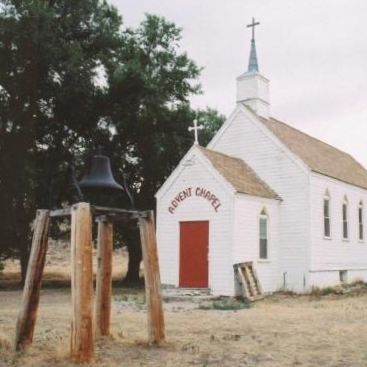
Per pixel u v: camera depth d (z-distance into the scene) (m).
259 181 26.17
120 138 33.97
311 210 25.27
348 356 9.80
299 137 30.88
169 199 24.31
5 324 13.76
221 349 10.32
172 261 23.75
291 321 14.70
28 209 29.33
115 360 9.09
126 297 22.14
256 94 27.94
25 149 28.62
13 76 28.27
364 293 23.78
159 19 33.78
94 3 31.75
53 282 36.78
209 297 21.47
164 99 32.62
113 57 32.88
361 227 32.00
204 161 23.44
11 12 27.00
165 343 10.38
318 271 25.44
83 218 8.88
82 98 31.06
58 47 28.77
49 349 9.81
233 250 22.17
